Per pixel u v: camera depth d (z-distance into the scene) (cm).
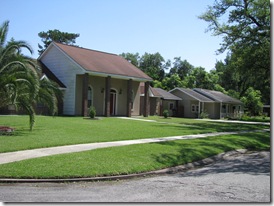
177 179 902
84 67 2897
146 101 3597
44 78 1866
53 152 1138
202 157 1264
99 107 3288
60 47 3147
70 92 3045
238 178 920
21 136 1465
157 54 8388
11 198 668
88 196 699
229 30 2877
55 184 805
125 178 899
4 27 1684
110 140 1488
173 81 6675
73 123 2167
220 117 4872
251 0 2709
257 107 5853
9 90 1589
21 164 927
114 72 3164
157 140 1573
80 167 920
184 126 2559
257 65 2969
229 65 3538
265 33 2714
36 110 2806
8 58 1641
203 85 6800
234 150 1548
